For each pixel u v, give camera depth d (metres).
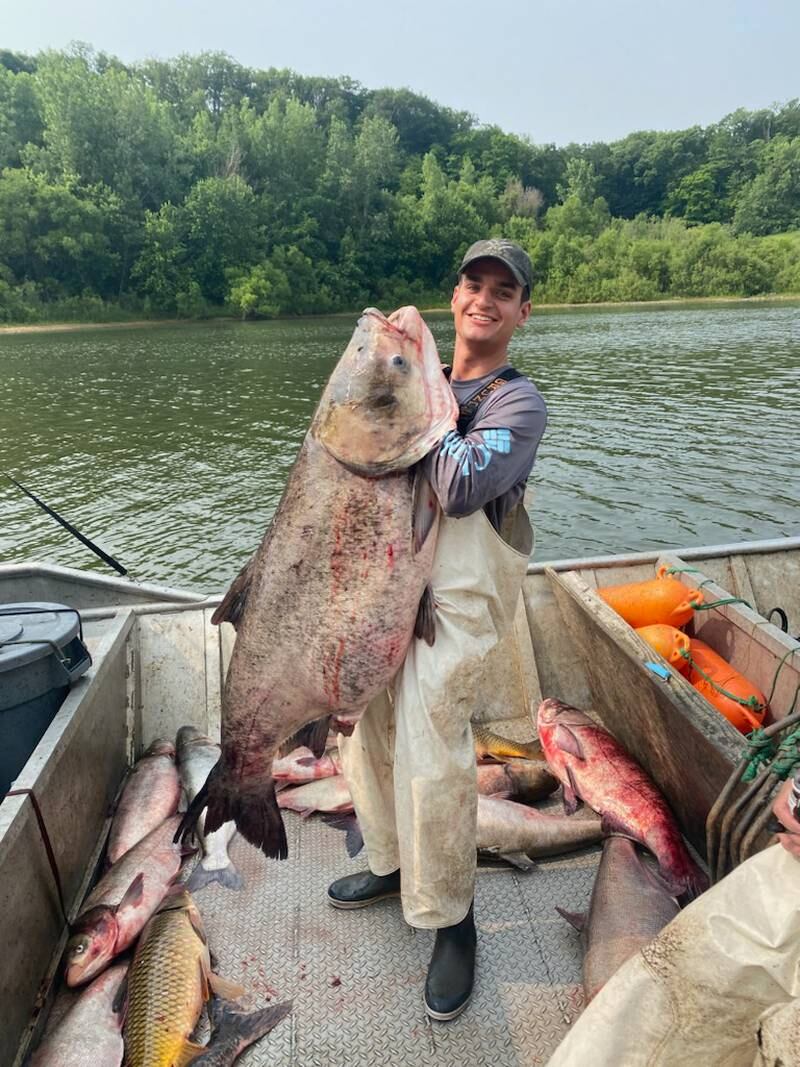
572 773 3.29
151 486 13.47
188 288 58.34
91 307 54.56
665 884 2.74
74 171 56.94
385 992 2.40
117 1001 2.42
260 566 2.33
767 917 1.47
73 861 2.85
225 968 2.51
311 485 2.21
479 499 2.01
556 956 2.51
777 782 2.12
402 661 2.22
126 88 62.62
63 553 10.30
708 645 3.92
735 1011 1.53
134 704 3.78
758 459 14.29
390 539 2.15
